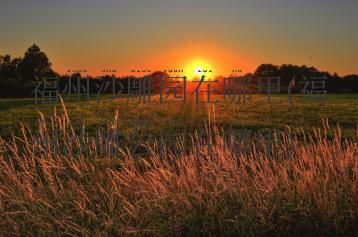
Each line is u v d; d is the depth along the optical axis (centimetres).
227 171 652
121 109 2084
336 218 555
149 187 613
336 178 647
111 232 532
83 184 688
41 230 529
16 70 5584
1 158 686
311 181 624
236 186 612
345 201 586
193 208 566
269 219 554
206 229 533
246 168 759
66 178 738
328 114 1984
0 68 5528
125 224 544
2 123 1622
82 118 1706
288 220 553
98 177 707
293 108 2236
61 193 620
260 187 615
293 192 596
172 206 579
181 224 543
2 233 533
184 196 585
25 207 564
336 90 5072
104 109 2102
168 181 633
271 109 2148
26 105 2520
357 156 721
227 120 1662
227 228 541
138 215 555
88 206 602
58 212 574
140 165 838
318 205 568
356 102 2800
